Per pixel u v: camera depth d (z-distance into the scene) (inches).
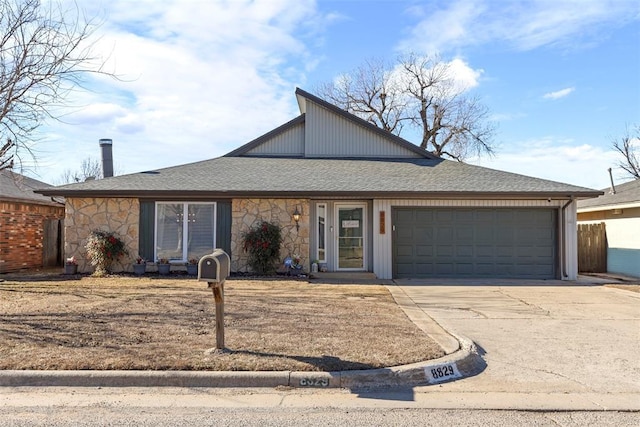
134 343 259.6
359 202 612.4
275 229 565.9
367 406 191.5
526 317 360.8
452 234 593.9
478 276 591.5
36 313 336.8
